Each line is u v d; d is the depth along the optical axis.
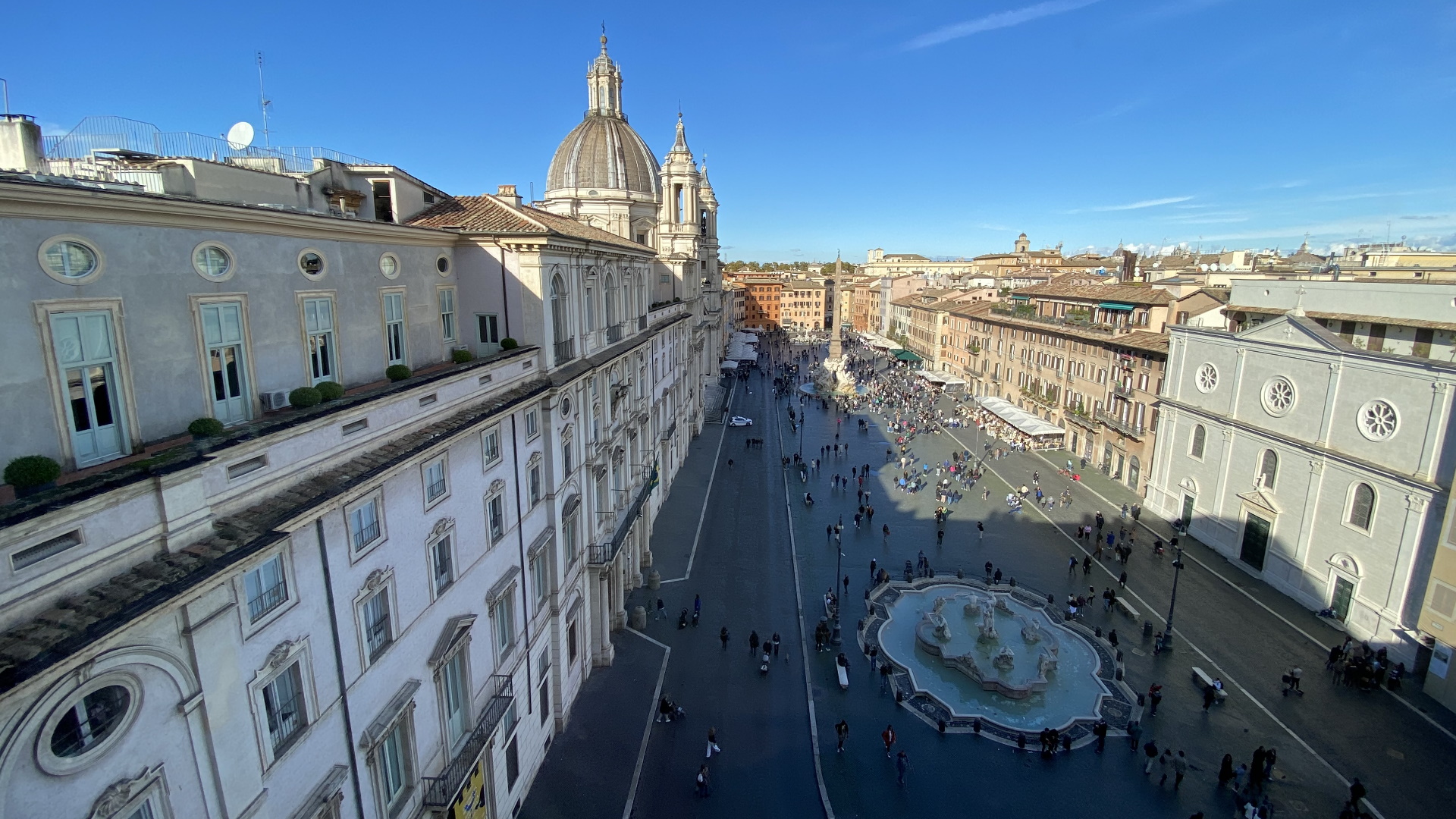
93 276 10.29
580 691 27.25
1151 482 48.25
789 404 86.81
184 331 12.03
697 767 23.55
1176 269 84.12
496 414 18.06
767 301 188.88
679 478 55.97
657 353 46.56
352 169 21.72
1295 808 21.98
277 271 14.20
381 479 13.17
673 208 67.44
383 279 18.08
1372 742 24.92
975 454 63.34
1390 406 30.56
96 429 10.57
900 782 22.83
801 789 22.67
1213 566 39.44
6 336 9.12
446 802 15.86
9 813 7.29
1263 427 38.06
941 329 107.94
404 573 14.89
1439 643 26.91
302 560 11.66
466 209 23.55
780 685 28.27
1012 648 30.64
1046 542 42.97
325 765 12.55
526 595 21.44
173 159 15.45
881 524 45.97
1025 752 24.53
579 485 26.77
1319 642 31.44
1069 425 65.06
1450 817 21.55
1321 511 33.97
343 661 12.88
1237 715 26.42
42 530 7.75
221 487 10.38
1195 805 22.17
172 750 9.31
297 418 11.99
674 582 37.28
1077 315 66.31
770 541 43.06
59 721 7.71
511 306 22.06
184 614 9.31
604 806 21.48
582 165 60.59
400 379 17.41
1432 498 28.16
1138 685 28.28
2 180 8.73
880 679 28.80
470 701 17.80
